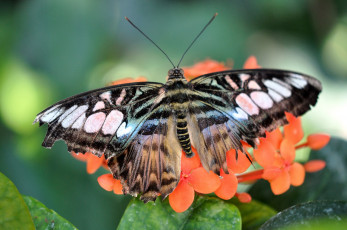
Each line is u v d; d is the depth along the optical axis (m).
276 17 0.50
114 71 0.47
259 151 0.32
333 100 0.45
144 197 0.31
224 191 0.32
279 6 0.48
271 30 0.51
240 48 0.47
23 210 0.30
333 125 0.43
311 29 0.50
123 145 0.32
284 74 0.32
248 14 0.50
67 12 0.43
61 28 0.43
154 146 0.32
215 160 0.32
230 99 0.32
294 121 0.33
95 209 0.39
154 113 0.33
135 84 0.32
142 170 0.32
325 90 0.46
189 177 0.32
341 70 0.48
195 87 0.33
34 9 0.43
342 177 0.33
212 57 0.46
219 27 0.48
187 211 0.31
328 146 0.34
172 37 0.47
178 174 0.32
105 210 0.39
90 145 0.31
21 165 0.40
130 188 0.32
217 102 0.33
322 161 0.33
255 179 0.33
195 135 0.33
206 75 0.33
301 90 0.32
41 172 0.40
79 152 0.31
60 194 0.40
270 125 0.32
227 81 0.32
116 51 0.49
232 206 0.31
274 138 0.33
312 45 0.50
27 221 0.30
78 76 0.42
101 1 0.44
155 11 0.50
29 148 0.40
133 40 0.49
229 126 0.32
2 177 0.30
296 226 0.30
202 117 0.33
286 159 0.32
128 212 0.31
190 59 0.46
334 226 0.28
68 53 0.42
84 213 0.39
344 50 0.49
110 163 0.32
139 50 0.48
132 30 0.49
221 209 0.31
